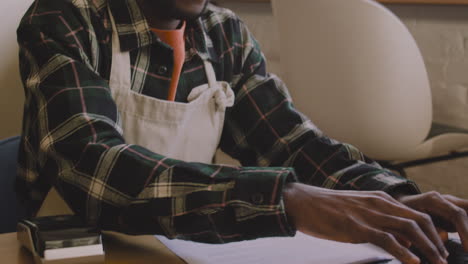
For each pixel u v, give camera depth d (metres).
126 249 0.80
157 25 1.07
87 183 0.81
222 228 0.75
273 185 0.73
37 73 0.93
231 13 1.20
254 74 1.18
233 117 1.18
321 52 1.92
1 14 1.67
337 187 0.97
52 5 0.98
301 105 2.02
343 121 1.95
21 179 1.07
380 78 1.87
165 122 1.06
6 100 1.71
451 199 0.84
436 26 2.56
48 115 0.88
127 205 0.78
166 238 0.85
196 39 1.12
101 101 0.90
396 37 1.84
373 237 0.69
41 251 0.70
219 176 0.75
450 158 2.00
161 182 0.77
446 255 0.71
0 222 1.10
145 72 1.05
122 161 0.80
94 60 0.99
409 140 1.92
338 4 1.85
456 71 2.51
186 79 1.10
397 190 0.90
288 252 0.79
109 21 1.02
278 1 1.98
